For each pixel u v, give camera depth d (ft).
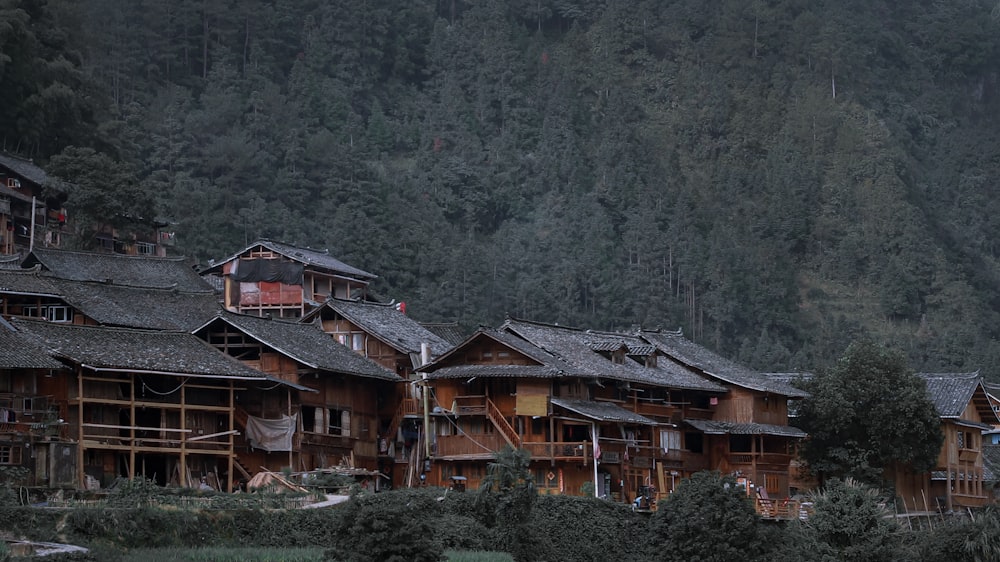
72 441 262.67
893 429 362.74
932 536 285.23
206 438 289.33
